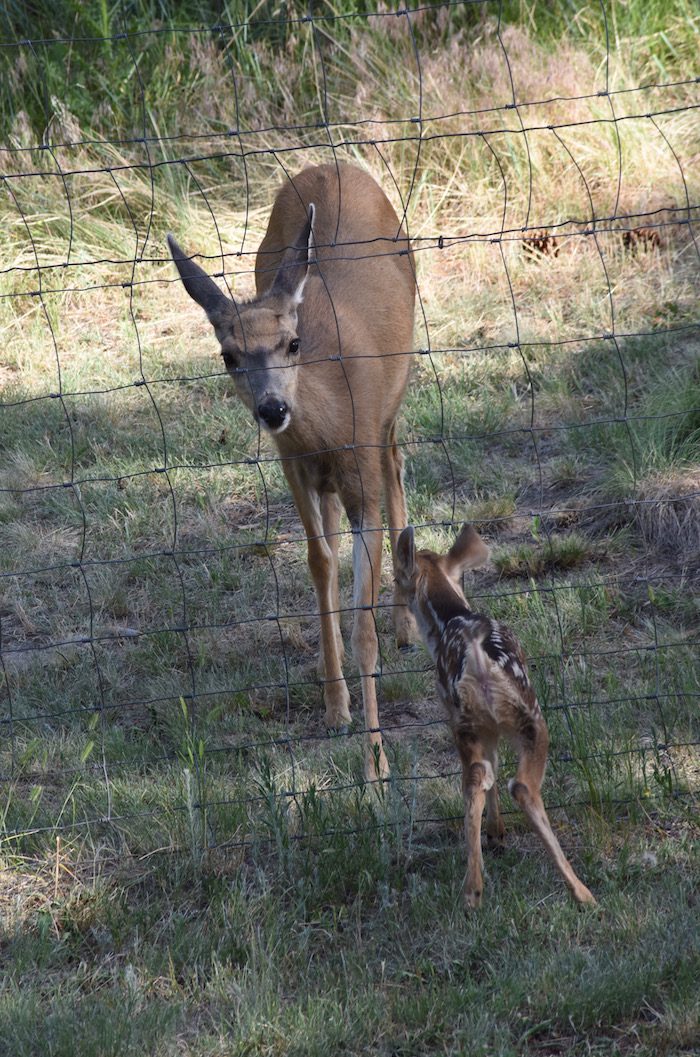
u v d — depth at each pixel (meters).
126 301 17.19
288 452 9.47
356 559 9.27
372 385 9.64
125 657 10.52
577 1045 6.05
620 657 9.59
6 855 7.77
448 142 17.94
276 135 18.97
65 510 12.72
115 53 20.39
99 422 14.30
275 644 10.60
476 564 8.41
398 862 7.57
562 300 15.42
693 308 14.52
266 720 9.62
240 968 6.79
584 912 6.87
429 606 7.89
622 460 11.65
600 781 7.91
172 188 18.47
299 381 9.17
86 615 11.19
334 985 6.58
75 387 15.08
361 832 7.63
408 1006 6.29
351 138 18.48
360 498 9.48
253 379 8.98
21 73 20.12
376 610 11.00
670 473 11.34
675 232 16.05
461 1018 6.21
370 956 6.82
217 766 8.72
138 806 8.24
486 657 7.00
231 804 8.05
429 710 9.57
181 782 8.38
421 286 16.17
